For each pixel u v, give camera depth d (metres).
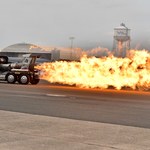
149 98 20.44
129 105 16.61
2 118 11.59
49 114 13.08
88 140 8.56
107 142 8.43
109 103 17.22
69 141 8.40
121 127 10.55
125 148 7.91
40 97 19.06
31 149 7.58
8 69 32.25
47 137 8.77
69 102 17.11
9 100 17.28
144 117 12.96
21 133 9.18
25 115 12.41
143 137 9.09
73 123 10.98
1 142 8.13
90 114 13.36
